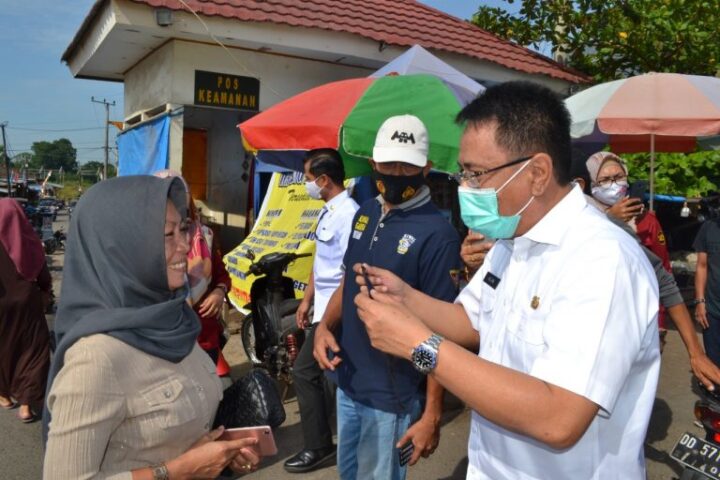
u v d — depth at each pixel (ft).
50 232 56.90
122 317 4.91
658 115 14.94
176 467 5.01
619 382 4.22
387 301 4.86
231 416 6.00
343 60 23.98
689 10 27.66
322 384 12.37
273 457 12.92
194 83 21.72
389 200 8.32
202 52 21.79
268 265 15.85
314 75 24.02
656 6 28.71
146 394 4.99
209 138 31.30
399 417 8.16
